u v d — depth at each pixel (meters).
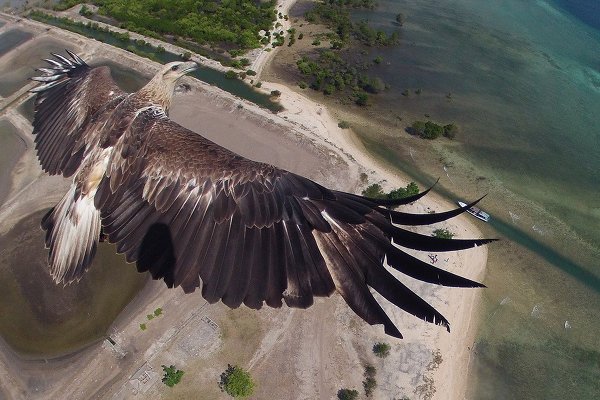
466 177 46.34
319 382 31.59
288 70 57.62
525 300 36.97
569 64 62.19
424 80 57.88
